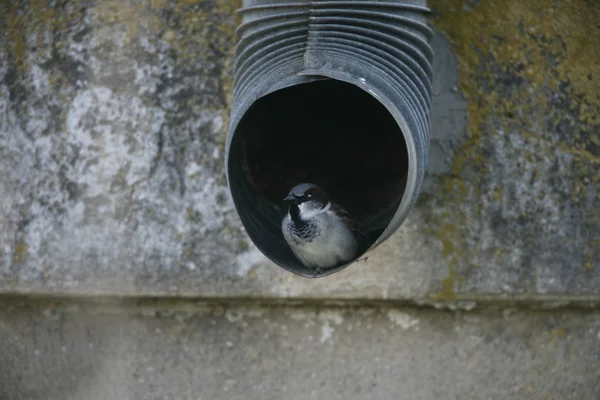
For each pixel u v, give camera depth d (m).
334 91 4.70
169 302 4.86
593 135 4.98
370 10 4.03
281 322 4.88
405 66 3.97
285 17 4.06
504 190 4.73
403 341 4.91
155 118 4.74
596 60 5.21
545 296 4.81
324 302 4.80
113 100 4.79
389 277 4.64
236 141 4.53
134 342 4.96
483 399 5.08
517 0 5.11
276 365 4.93
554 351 5.13
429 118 4.20
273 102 4.64
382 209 4.73
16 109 4.93
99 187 4.71
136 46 4.85
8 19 5.27
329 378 4.95
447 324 4.91
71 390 5.18
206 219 4.65
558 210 4.80
